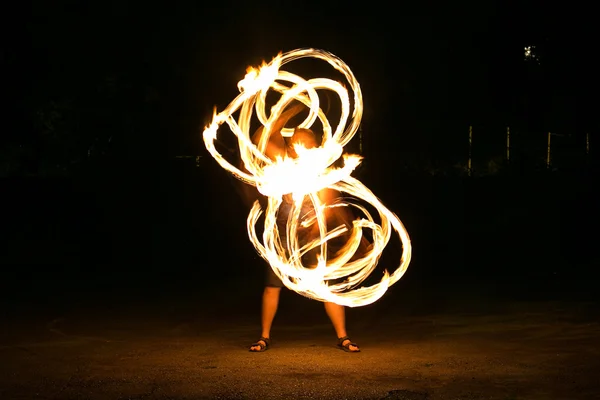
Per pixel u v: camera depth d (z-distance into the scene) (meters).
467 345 7.12
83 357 6.80
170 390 5.69
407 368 6.28
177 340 7.57
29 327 8.23
